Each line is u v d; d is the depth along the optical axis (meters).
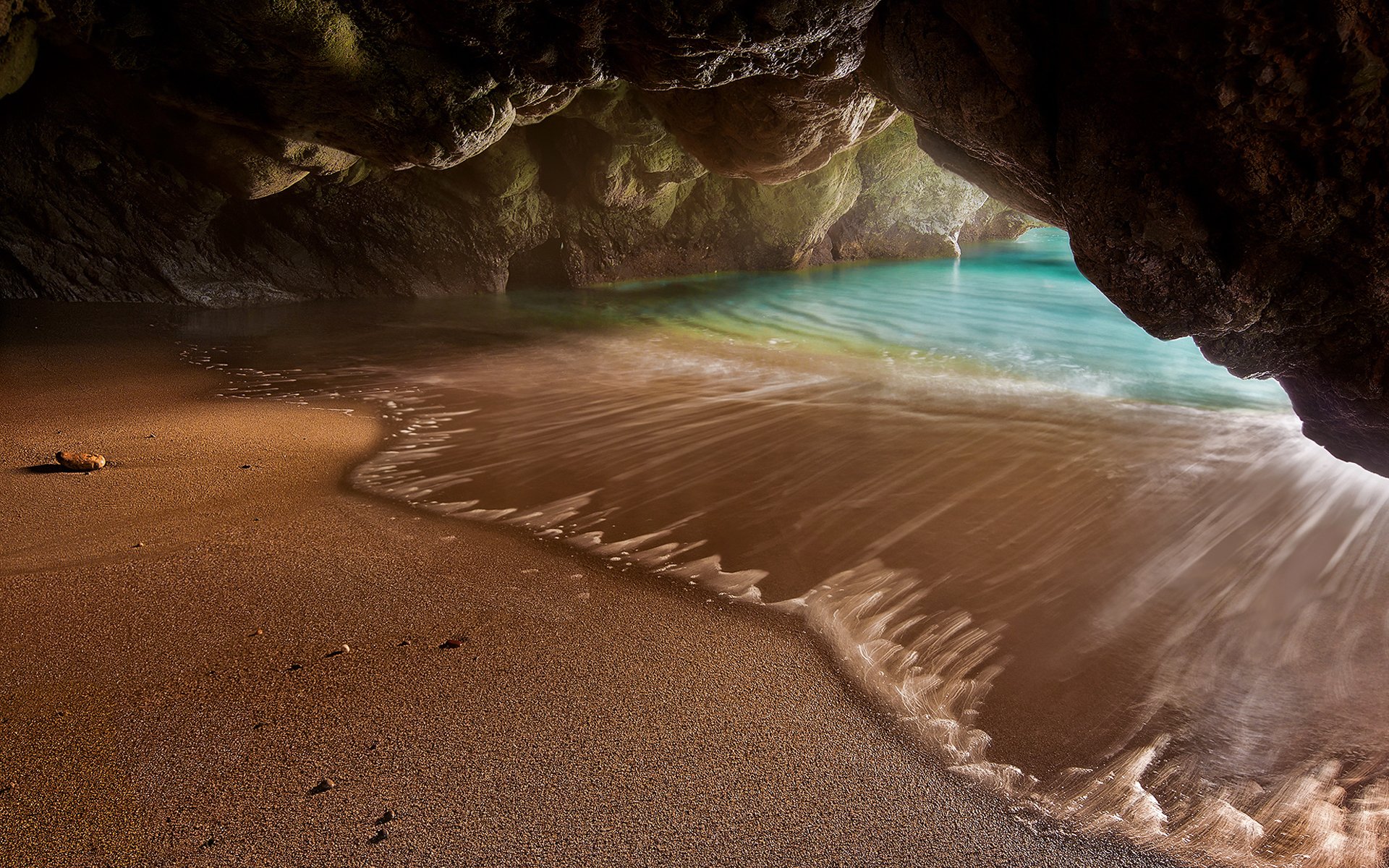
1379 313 3.91
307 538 5.56
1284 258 3.89
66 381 8.95
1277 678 4.36
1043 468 7.04
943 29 4.35
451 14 5.10
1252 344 4.46
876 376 10.05
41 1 8.26
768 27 4.48
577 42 5.06
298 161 9.80
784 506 6.34
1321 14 3.06
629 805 3.42
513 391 9.36
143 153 10.88
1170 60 3.50
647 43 4.84
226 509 5.94
